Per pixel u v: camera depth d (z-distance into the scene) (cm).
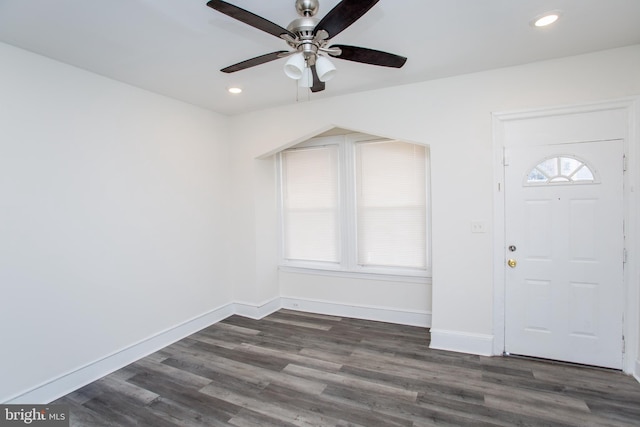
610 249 254
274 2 175
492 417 207
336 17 152
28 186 227
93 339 264
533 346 279
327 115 343
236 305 409
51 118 239
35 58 232
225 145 401
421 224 365
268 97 337
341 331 353
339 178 401
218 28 203
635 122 242
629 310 250
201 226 367
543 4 184
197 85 299
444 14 193
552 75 262
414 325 364
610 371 256
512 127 277
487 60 260
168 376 266
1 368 214
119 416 217
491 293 287
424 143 305
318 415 214
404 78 295
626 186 248
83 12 184
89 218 262
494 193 283
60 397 239
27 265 226
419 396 231
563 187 265
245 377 262
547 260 272
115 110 282
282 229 434
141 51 232
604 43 235
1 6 176
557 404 218
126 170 290
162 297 322
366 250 390
